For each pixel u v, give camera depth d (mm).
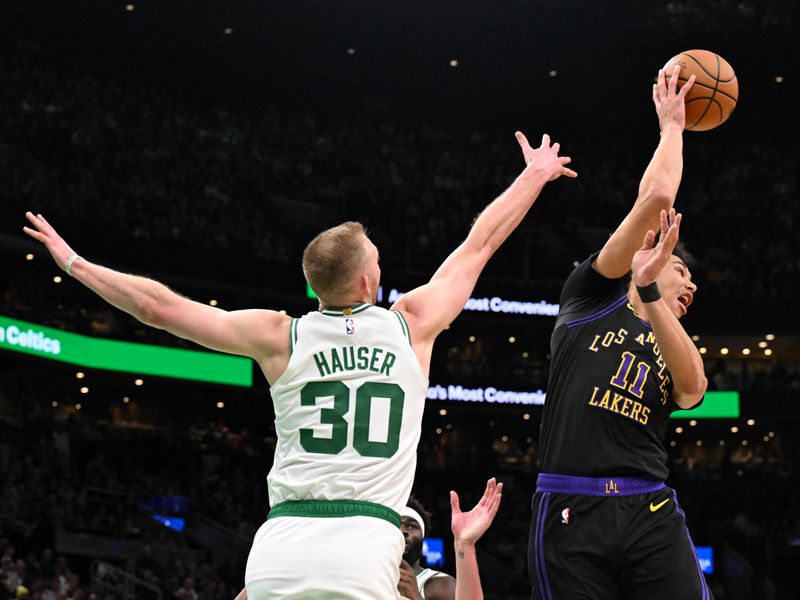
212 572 28500
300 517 3891
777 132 45406
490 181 43625
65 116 36031
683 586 4395
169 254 33344
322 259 4098
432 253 40031
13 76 35938
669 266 4930
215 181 38656
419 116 45625
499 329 41406
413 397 4062
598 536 4473
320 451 3947
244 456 35094
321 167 42219
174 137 39062
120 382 36531
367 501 3895
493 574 33469
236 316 4102
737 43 40625
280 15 38875
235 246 36312
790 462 41250
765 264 41125
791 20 40125
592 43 40969
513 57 42125
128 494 30562
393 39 41000
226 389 34375
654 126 45312
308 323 4113
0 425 30344
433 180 42906
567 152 45562
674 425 39906
